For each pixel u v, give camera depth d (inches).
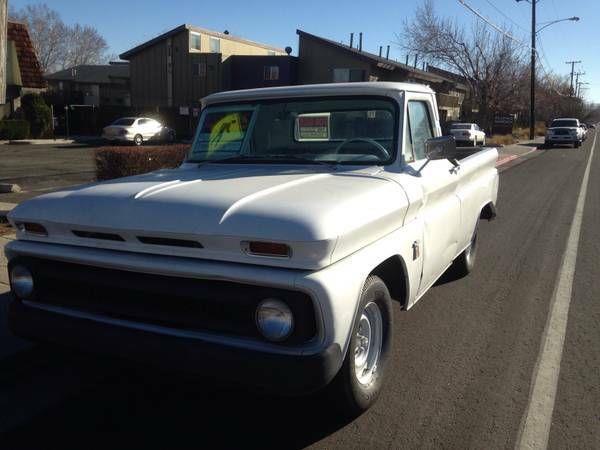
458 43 1771.7
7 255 142.5
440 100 2022.6
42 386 156.1
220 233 113.5
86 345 128.3
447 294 233.8
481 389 154.7
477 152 256.7
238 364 113.3
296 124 174.6
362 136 167.3
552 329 197.8
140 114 1513.3
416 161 170.2
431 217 169.2
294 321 111.5
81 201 131.0
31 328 135.3
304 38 1576.0
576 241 337.1
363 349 138.1
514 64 1838.1
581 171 804.6
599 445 129.5
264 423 138.0
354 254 123.5
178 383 157.8
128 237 123.0
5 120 1145.4
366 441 130.6
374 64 1537.9
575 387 156.5
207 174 158.4
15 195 450.3
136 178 155.5
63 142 1195.9
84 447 128.3
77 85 2324.1
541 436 132.7
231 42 1722.4
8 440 130.6
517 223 395.2
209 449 127.7
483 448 128.3
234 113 183.9
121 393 152.6
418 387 155.5
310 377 110.3
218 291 115.7
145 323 124.5
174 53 1587.1
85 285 131.3
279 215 112.7
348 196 127.0
